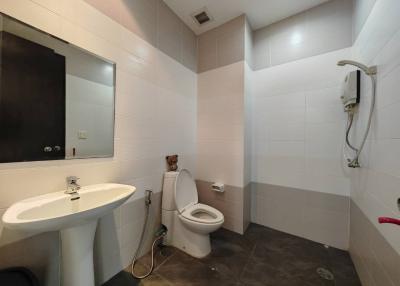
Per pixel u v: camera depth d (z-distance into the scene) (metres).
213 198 2.08
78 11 1.08
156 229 1.65
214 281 1.26
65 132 1.03
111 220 1.28
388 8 0.93
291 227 1.88
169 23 1.77
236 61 1.91
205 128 2.13
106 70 1.22
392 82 0.88
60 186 1.00
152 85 1.59
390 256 0.85
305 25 1.79
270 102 1.98
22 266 0.89
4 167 0.82
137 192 1.46
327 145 1.68
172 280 1.26
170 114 1.80
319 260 1.48
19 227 0.63
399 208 0.78
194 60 2.14
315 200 1.75
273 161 1.97
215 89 2.05
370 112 1.12
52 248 0.98
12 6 0.84
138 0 1.45
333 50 1.66
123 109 1.34
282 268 1.39
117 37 1.29
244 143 1.89
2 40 0.82
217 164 2.04
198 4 1.72
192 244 1.53
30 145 0.90
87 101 1.13
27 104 0.89
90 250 0.98
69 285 0.91
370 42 1.17
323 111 1.70
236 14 1.86
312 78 1.75
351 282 1.25
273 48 1.97
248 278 1.29
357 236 1.36
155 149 1.63
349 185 1.59
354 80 1.36
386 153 0.92
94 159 1.16
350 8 1.59
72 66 1.05
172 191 1.65
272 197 1.98
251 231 1.93
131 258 1.42
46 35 0.95
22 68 0.87
